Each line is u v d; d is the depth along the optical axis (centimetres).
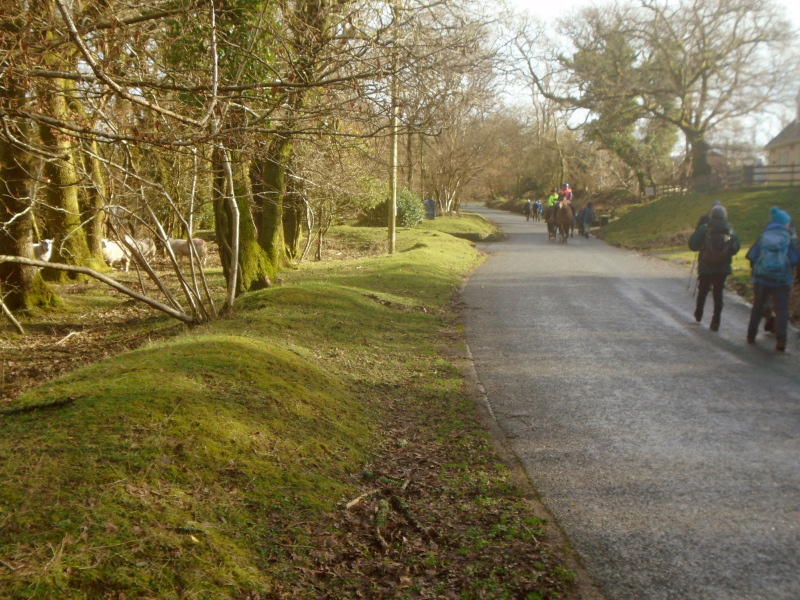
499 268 2066
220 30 783
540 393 779
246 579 362
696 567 408
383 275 1659
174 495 409
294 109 760
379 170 2280
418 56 787
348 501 481
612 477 541
